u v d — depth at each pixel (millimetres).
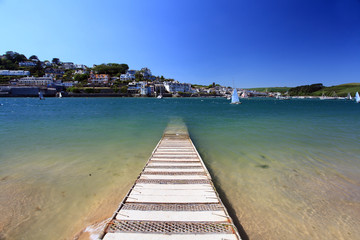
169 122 23734
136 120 25047
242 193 6934
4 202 6113
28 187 7043
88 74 198500
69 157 10234
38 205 6031
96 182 7547
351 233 5148
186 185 6555
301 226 5371
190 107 59594
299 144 13180
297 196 6758
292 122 24172
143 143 13273
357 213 5871
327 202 6418
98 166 9102
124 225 4629
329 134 16453
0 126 19047
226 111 43594
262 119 27375
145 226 4598
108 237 4281
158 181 6848
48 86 156625
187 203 5500
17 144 12531
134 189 6246
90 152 11133
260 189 7211
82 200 6344
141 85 182875
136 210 5164
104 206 6043
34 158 9992
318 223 5484
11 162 9398
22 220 5371
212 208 5281
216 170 8852
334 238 4996
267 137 15289
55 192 6770
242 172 8656
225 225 4656
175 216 4945
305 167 9195
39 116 28250
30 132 16234
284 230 5227
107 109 45438
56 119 24844
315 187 7344
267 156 10734
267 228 5285
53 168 8781
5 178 7707
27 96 139375
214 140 14352
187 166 8453
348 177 8141
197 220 4816
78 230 5051
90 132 16562
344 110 49625
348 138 14906
